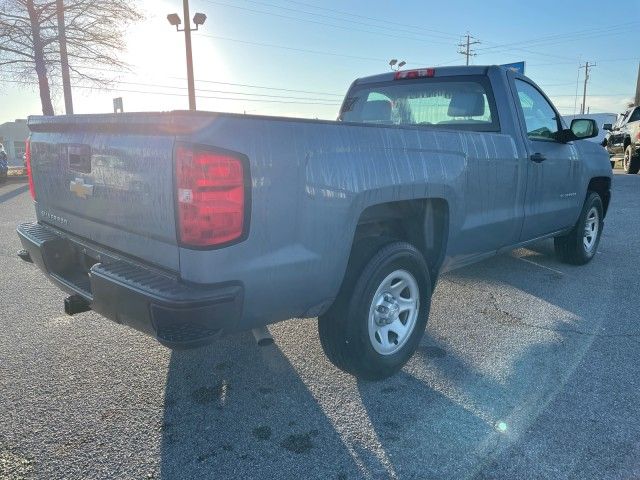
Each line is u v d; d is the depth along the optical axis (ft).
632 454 8.71
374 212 10.80
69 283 10.41
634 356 12.27
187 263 8.00
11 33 73.46
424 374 11.44
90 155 9.78
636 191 43.75
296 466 8.48
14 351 12.44
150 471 8.34
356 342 10.25
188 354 12.34
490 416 9.84
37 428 9.41
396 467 8.45
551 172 16.19
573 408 10.05
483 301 16.10
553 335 13.50
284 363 11.92
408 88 16.61
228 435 9.29
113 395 10.54
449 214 11.96
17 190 51.96
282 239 8.55
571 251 19.65
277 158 8.31
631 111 64.39
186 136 7.69
